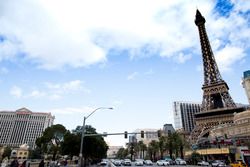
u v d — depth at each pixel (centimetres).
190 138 10694
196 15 13700
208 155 7944
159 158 12506
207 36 12800
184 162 7169
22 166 2638
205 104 11138
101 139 7100
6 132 17175
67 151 5672
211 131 9394
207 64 12044
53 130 9000
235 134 7675
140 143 13750
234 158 6969
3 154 11294
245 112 8138
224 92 10781
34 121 17800
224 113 10012
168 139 9094
